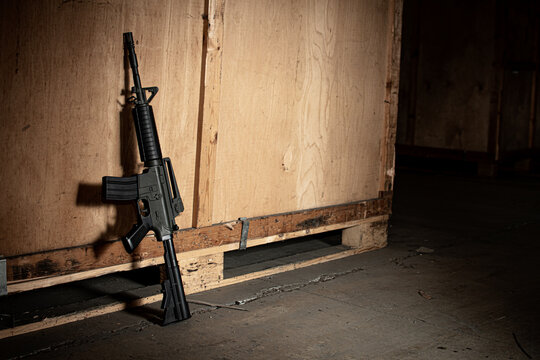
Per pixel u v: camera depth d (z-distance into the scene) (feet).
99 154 10.19
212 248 12.08
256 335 10.21
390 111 16.43
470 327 10.98
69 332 9.93
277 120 13.26
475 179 31.40
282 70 13.17
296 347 9.81
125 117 10.45
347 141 15.28
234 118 12.29
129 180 9.85
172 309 10.34
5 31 8.86
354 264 14.85
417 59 34.96
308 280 13.37
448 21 33.50
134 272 13.20
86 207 10.14
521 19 33.06
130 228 10.77
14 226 9.34
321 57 14.15
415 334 10.55
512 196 26.22
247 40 12.28
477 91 32.73
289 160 13.71
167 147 11.10
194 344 9.75
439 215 21.66
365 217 15.93
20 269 9.37
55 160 9.67
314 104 14.15
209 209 11.85
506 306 12.21
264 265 14.01
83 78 9.81
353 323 10.94
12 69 9.01
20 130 9.22
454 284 13.57
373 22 15.61
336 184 15.15
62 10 9.41
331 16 14.25
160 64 10.78
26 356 9.01
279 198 13.62
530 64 33.91
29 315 10.28
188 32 11.10
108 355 9.20
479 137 32.86
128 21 10.24
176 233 11.35
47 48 9.32
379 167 16.53
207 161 11.63
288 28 13.17
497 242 17.89
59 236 9.88
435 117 34.58
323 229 14.67
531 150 34.83
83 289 11.98
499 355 9.81
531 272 14.76
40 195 9.57
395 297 12.49
